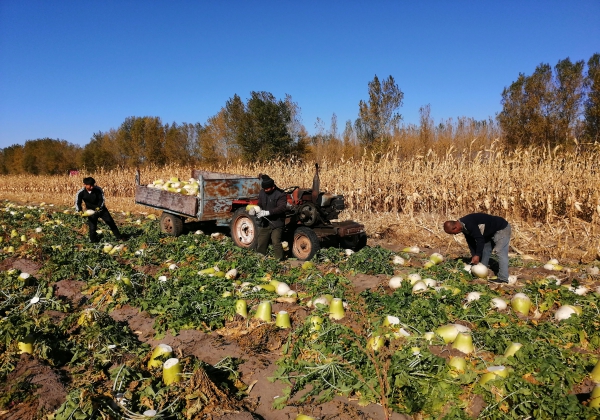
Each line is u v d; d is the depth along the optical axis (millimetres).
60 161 71438
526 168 15867
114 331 5426
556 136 30109
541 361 4277
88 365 4867
